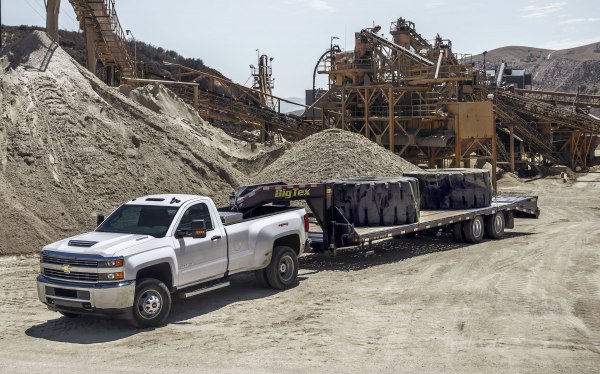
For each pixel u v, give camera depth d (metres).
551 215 31.11
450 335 10.44
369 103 46.22
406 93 46.12
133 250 10.83
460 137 43.28
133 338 10.48
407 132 45.59
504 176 51.59
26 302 12.95
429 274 15.52
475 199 21.12
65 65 25.52
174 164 24.20
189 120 41.56
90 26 37.75
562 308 12.11
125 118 25.08
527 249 19.02
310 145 29.06
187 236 11.72
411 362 9.11
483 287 13.97
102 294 10.41
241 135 60.88
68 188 20.41
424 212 20.47
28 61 24.84
